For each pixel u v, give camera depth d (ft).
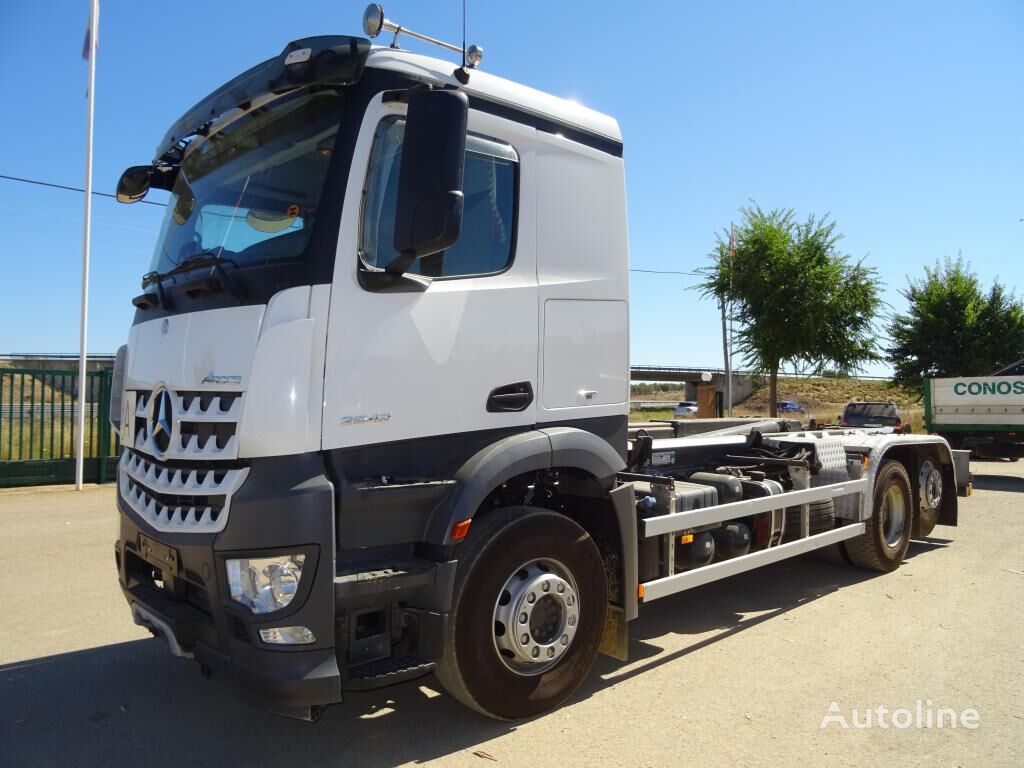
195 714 12.97
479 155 12.27
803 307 70.90
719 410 48.44
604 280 14.07
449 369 11.48
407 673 10.55
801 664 15.03
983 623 17.53
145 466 11.80
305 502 9.71
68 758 11.43
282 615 9.63
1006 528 30.09
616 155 14.71
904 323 106.32
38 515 32.40
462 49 12.37
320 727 12.40
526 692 11.98
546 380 12.89
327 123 11.03
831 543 19.70
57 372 41.98
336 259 10.36
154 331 12.16
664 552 14.67
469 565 11.22
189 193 13.64
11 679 14.52
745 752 11.38
